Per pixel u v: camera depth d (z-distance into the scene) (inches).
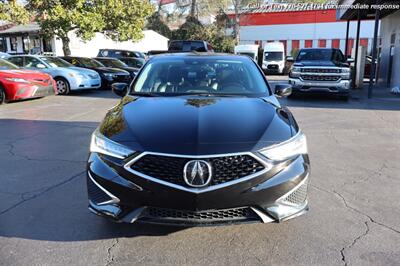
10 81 451.2
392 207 164.4
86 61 673.0
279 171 125.3
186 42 716.0
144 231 141.5
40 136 295.3
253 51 1207.6
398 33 661.3
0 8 673.0
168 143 122.9
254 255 126.5
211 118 138.3
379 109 438.0
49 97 538.6
